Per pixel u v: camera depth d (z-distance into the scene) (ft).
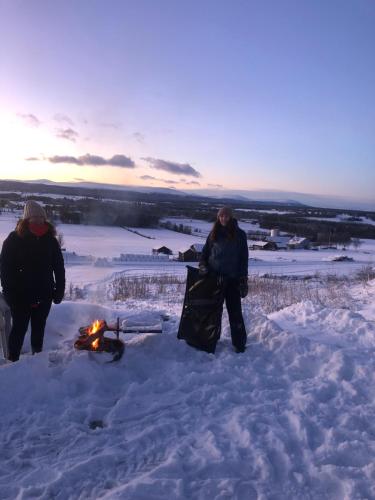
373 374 15.57
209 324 17.90
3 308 17.81
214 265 18.02
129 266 149.07
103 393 14.65
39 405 13.67
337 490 9.87
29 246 16.31
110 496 9.32
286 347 17.75
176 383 15.06
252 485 9.96
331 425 12.49
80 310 22.63
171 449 11.34
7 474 10.52
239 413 12.89
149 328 18.31
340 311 24.45
